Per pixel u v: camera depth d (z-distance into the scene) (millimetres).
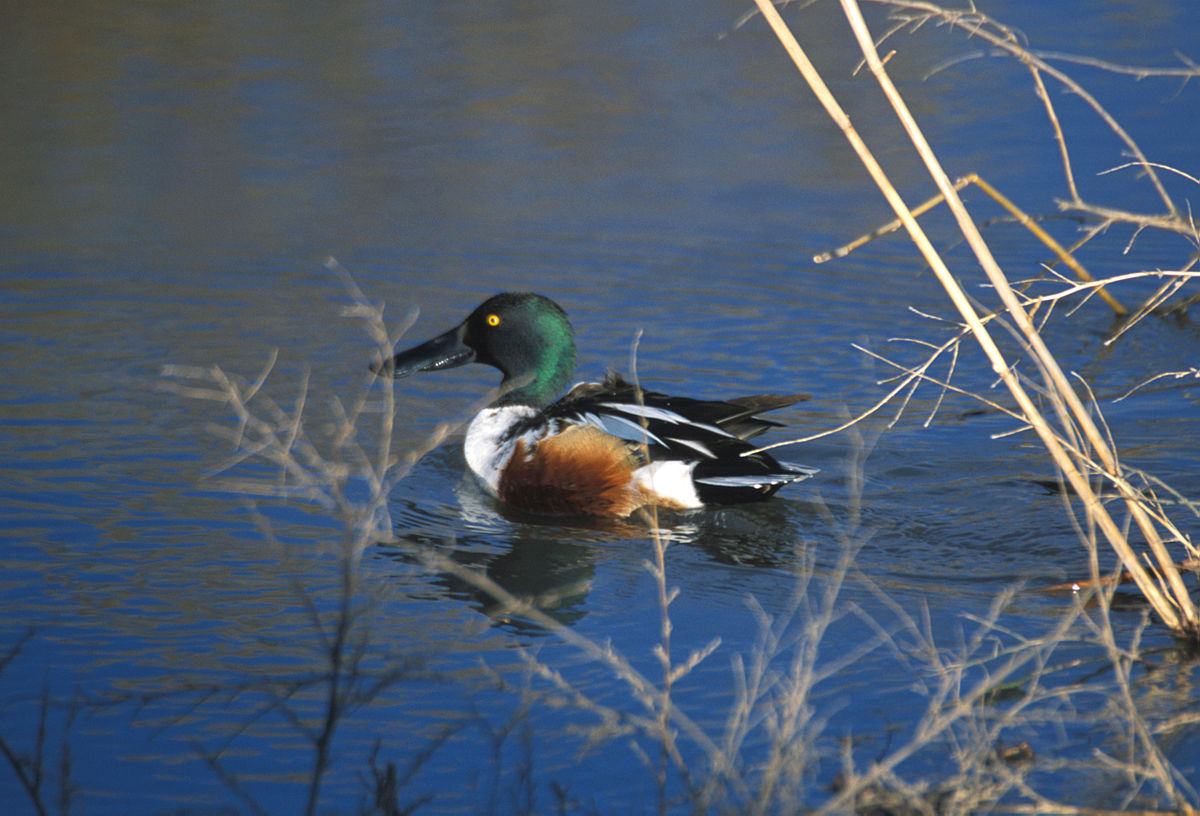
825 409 13438
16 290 16953
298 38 31078
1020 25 29922
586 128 25062
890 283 17516
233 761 7078
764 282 17547
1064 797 6543
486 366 15000
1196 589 8914
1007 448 12234
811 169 22453
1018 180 21016
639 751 6789
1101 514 8086
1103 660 8055
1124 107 24547
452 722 7512
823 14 33188
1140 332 15836
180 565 9633
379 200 21016
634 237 19359
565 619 8930
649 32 32094
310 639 8516
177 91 26719
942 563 9844
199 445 12180
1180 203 19531
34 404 13164
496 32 32062
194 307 16484
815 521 10766
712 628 8773
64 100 25844
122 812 6590
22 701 7672
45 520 10391
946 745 7082
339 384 14055
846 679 7941
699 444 11141
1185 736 7090
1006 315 16391
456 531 10805
